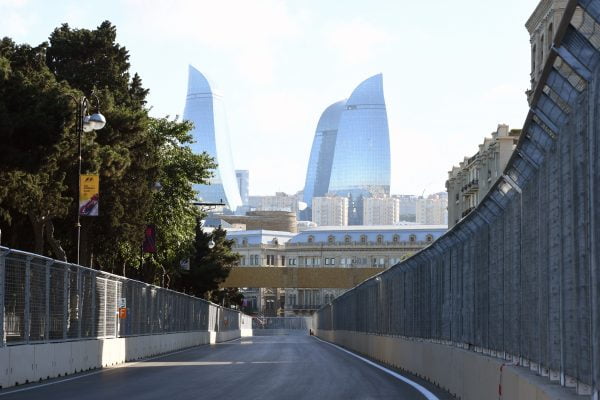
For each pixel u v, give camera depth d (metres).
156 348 46.28
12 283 22.59
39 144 39.06
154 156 54.78
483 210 18.28
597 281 9.20
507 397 13.06
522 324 14.12
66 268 27.98
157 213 62.50
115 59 56.97
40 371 24.80
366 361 38.69
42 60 46.34
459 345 22.16
